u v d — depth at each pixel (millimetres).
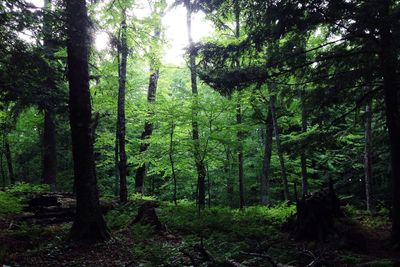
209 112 16578
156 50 16547
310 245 10008
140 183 21109
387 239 10578
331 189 12844
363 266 8195
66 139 27062
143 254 8781
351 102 12336
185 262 8180
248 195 26312
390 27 8750
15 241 9250
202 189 17500
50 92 13469
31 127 25688
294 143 13367
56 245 9039
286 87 12461
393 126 10523
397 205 10422
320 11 9742
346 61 11469
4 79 12102
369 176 16812
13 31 10555
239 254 9055
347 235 10344
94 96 19312
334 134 13406
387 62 9539
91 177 10000
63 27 9758
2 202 14555
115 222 12117
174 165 18375
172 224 12430
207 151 17141
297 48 11336
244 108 19828
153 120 16531
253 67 11172
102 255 8695
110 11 14477
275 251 9547
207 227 12250
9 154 29281
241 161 19188
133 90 21562
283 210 14938
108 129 24312
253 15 11047
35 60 11047
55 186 21734
